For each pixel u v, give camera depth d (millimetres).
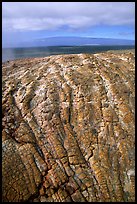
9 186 12258
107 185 13148
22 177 12617
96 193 12844
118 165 13922
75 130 14719
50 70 17391
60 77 16766
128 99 16375
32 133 14227
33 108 15242
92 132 14758
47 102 15414
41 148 13789
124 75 17688
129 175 13703
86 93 16094
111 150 14328
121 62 18922
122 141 14703
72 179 13047
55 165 13320
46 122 14688
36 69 17625
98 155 14039
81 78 16781
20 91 15914
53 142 14047
